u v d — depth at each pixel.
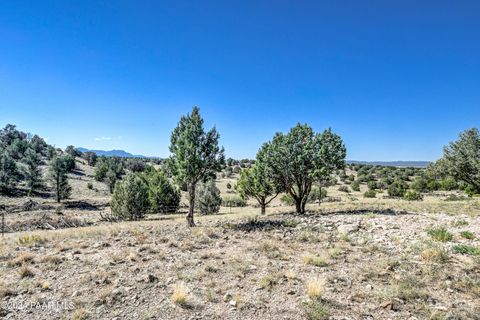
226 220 24.12
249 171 37.31
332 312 7.05
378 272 9.41
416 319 6.68
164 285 8.77
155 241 14.40
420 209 27.17
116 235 16.62
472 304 7.29
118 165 115.56
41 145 143.75
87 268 10.27
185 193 78.75
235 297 7.78
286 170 27.56
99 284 8.84
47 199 68.38
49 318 6.96
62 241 14.90
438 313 6.83
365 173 128.25
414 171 133.25
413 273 9.27
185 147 20.95
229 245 13.50
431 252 10.69
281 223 20.03
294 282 8.87
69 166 106.31
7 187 69.25
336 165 26.73
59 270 10.12
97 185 92.38
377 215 21.36
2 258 11.71
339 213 24.59
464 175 30.77
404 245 12.50
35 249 13.16
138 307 7.46
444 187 78.44
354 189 90.69
